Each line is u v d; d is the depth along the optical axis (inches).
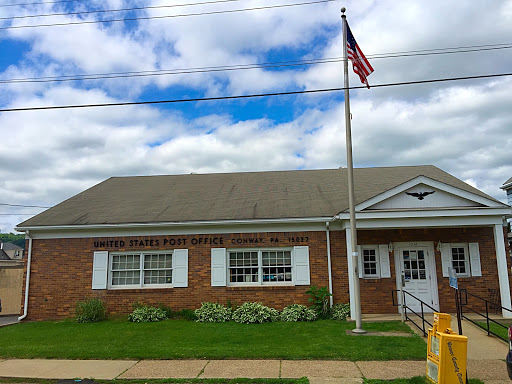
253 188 715.4
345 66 480.7
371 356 347.6
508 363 253.6
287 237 584.7
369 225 534.6
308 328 475.2
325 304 554.6
